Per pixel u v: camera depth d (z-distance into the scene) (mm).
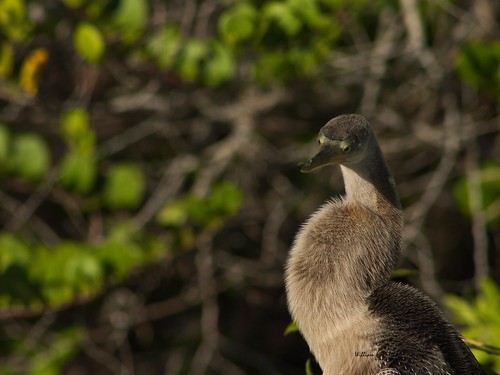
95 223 12102
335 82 12445
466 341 6059
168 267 12875
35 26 10992
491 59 10391
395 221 5852
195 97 12266
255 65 11242
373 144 5836
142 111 12625
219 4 12477
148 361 14359
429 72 11453
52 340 12242
